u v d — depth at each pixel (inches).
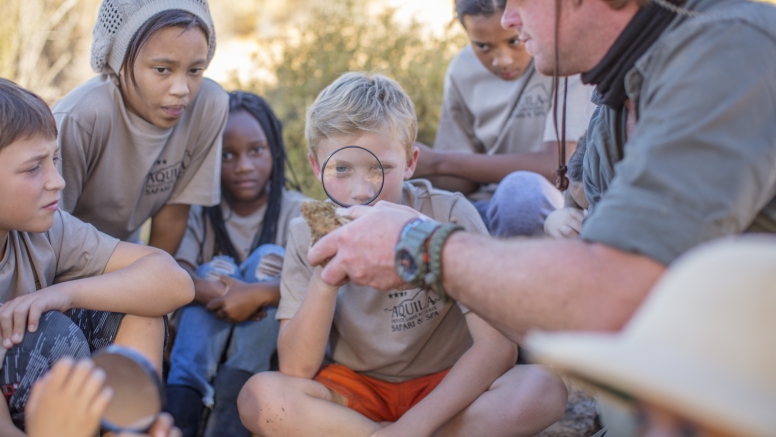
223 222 127.6
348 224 63.6
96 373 49.9
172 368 99.0
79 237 83.6
